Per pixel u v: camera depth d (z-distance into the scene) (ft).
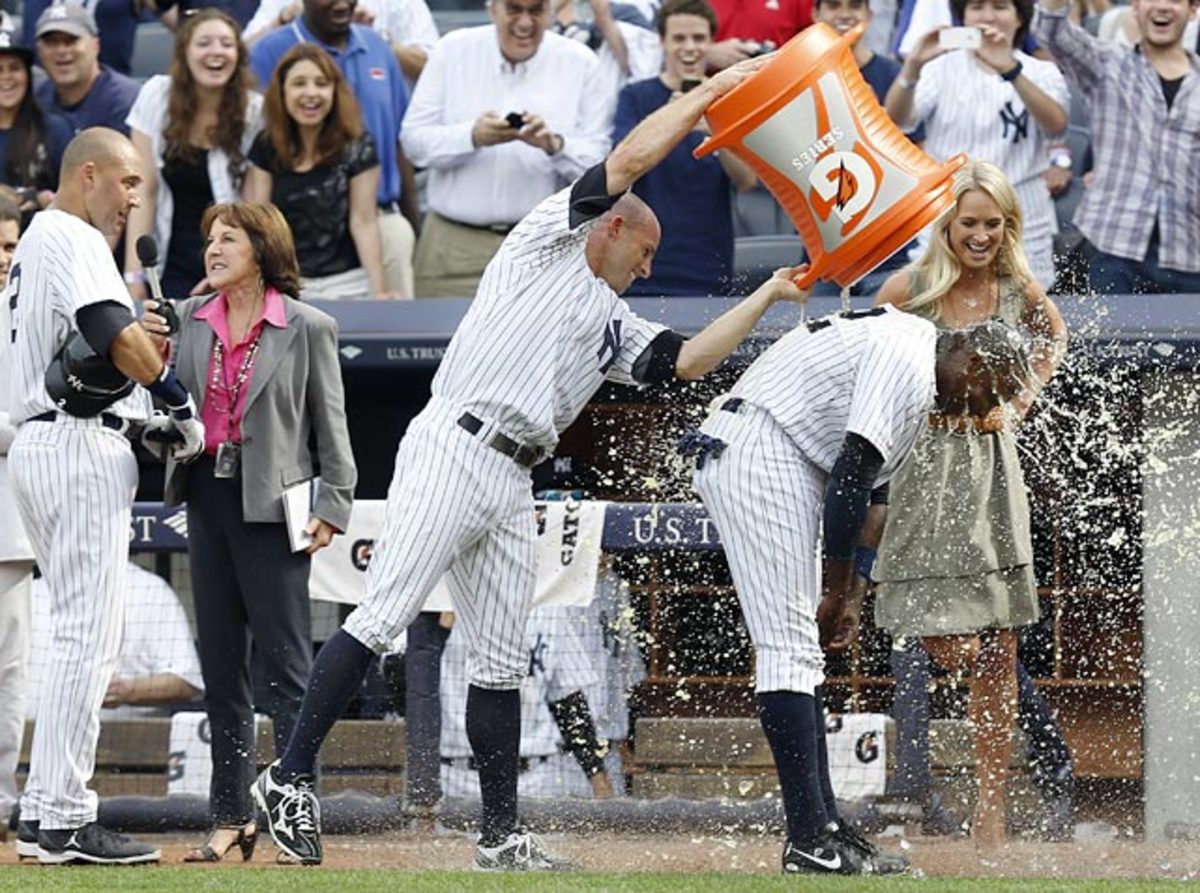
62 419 66.90
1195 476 88.94
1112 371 89.66
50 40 106.63
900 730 82.48
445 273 104.32
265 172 100.83
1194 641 88.22
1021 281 74.49
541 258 63.82
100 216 68.39
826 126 62.44
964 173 73.46
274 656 71.51
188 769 85.15
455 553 64.34
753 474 62.64
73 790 67.10
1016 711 75.77
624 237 65.87
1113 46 100.63
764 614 62.69
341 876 59.93
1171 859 70.33
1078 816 87.71
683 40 102.68
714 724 87.40
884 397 61.52
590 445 96.48
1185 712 87.51
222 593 71.77
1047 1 100.78
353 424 98.89
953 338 69.46
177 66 101.30
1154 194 99.66
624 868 67.46
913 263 76.48
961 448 72.08
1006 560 72.84
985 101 101.30
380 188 104.88
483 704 66.54
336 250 101.50
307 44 100.48
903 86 101.04
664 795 86.22
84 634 66.95
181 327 72.64
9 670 76.07
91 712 67.21
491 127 102.37
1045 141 101.86
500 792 66.64
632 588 90.79
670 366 65.51
